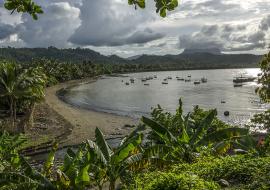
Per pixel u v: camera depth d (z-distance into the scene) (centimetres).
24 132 4328
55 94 9831
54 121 5200
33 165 2947
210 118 1550
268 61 1820
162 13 517
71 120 5441
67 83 14200
